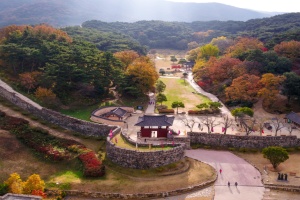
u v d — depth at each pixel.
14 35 114.94
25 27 130.75
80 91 96.88
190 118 93.19
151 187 61.25
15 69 104.88
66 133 80.88
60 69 93.25
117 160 68.94
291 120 88.81
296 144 78.50
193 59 194.38
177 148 69.75
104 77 101.31
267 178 65.25
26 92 95.75
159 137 76.94
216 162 71.69
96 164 66.56
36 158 69.94
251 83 100.12
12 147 71.69
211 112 97.44
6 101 90.88
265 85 97.25
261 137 78.19
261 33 193.50
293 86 95.69
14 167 66.31
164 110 97.81
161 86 115.94
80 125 81.94
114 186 61.50
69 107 93.12
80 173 65.88
